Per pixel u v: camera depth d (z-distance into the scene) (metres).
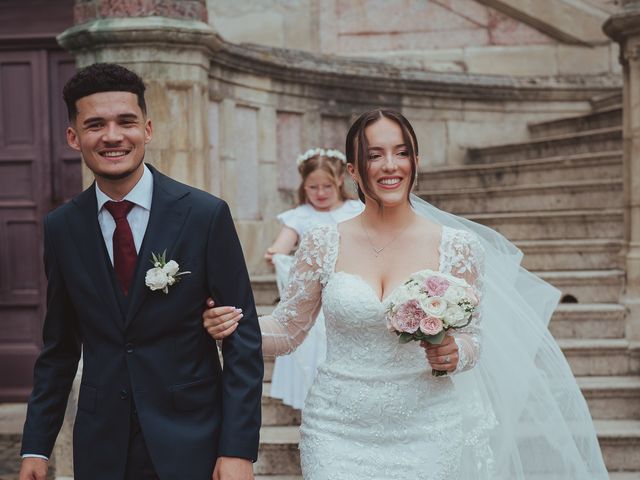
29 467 2.26
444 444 2.40
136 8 4.37
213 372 2.26
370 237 2.58
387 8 7.65
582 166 5.95
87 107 2.12
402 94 7.11
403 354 2.44
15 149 6.50
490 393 2.91
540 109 7.57
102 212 2.24
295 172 6.43
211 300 2.24
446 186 6.82
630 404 4.11
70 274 2.21
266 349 2.69
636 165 4.56
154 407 2.16
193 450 2.15
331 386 2.48
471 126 7.42
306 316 2.72
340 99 6.71
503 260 3.08
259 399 2.23
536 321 3.05
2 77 6.48
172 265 2.13
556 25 7.62
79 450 2.21
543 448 3.04
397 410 2.41
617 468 3.85
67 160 6.51
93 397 2.19
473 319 2.55
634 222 4.61
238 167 5.83
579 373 4.33
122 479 2.16
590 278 4.68
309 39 7.60
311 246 2.62
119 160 2.14
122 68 2.17
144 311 2.16
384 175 2.48
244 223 5.79
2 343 6.56
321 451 2.44
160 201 2.22
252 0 7.56
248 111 5.91
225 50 5.34
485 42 7.66
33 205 6.50
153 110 4.41
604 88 7.50
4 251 6.52
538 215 5.39
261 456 3.90
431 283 2.25
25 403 6.52
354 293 2.43
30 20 6.41
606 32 4.64
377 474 2.39
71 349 2.39
